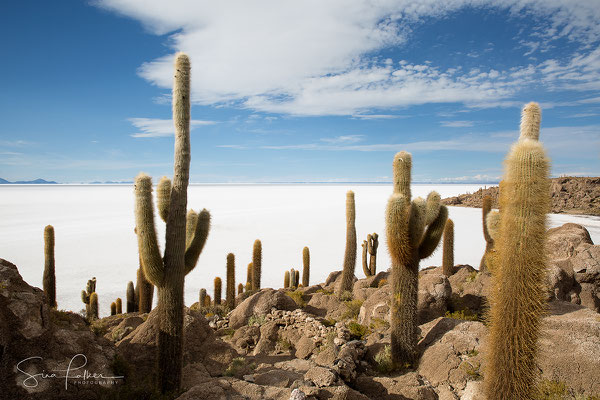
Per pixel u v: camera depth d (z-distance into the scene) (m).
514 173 4.52
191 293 21.64
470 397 6.10
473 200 86.25
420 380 6.98
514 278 4.53
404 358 7.77
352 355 7.74
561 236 11.89
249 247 37.78
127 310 14.89
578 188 72.12
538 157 4.39
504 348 4.64
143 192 6.61
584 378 5.88
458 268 14.89
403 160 8.43
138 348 7.76
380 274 16.20
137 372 7.30
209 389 5.64
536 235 4.43
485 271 11.79
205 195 169.00
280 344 10.27
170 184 7.75
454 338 7.59
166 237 6.84
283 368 7.77
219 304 14.62
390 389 6.79
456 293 10.90
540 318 4.57
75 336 6.12
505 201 4.68
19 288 5.66
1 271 5.64
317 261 31.80
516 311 4.54
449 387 6.69
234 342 10.55
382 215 70.31
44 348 5.50
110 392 5.63
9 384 4.92
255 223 58.62
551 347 6.46
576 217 57.16
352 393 6.11
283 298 12.09
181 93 6.89
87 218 64.81
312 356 8.94
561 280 9.76
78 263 29.16
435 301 10.06
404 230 7.71
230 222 59.78
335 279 20.06
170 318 6.69
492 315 4.89
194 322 8.69
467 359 7.03
